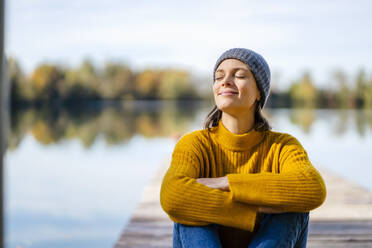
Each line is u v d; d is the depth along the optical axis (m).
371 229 2.24
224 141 1.22
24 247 3.41
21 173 7.66
